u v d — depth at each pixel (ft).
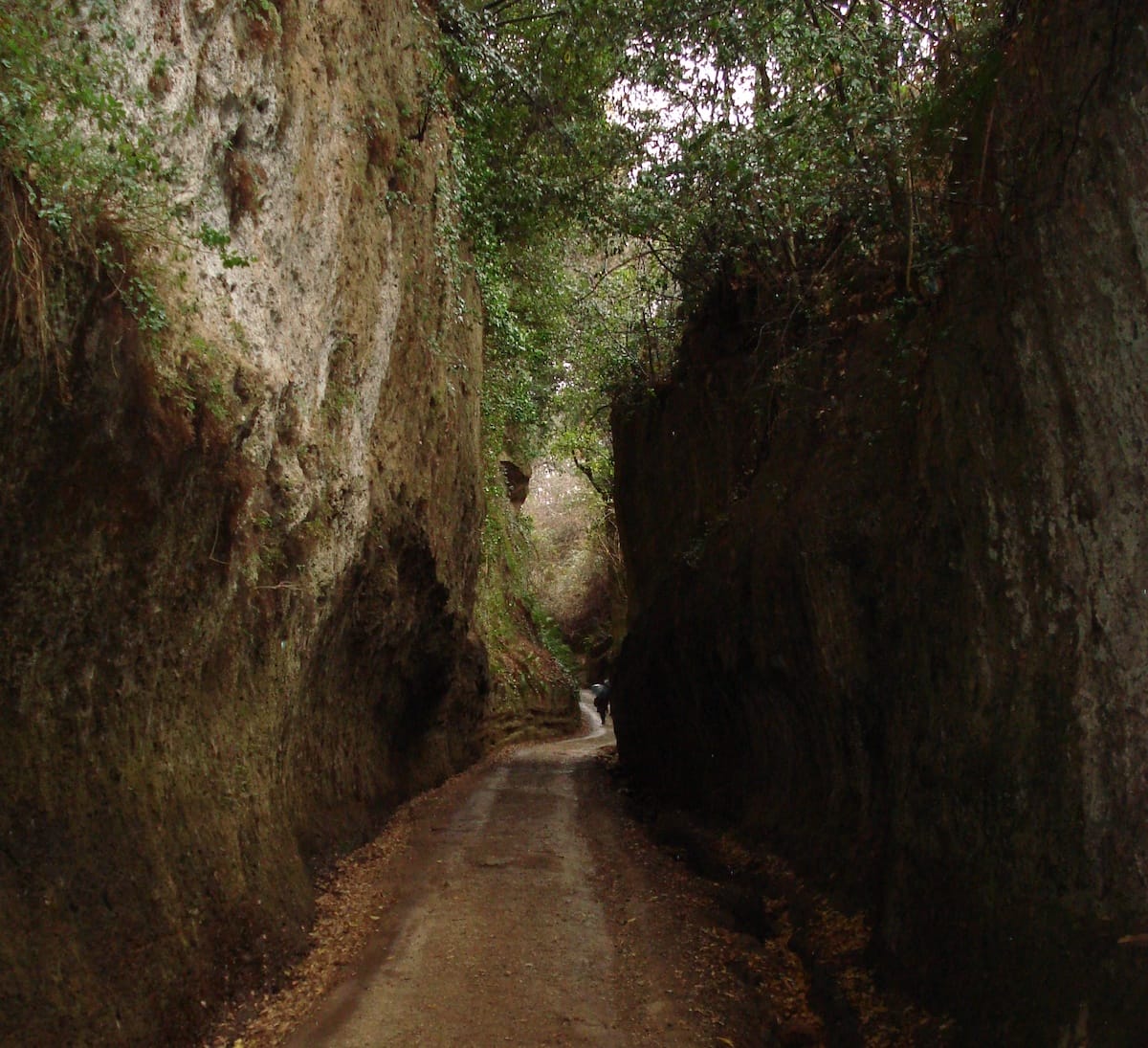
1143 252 13.75
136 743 17.78
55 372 13.34
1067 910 14.73
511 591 100.17
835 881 24.52
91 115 13.67
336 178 26.45
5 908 13.71
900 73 26.22
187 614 18.60
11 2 12.57
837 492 24.91
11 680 14.08
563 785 54.39
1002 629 17.15
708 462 43.60
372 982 21.85
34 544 13.84
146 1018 16.16
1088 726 14.88
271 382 20.02
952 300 19.85
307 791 31.50
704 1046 19.20
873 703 23.43
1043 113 16.20
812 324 32.09
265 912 22.02
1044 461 16.06
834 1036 19.62
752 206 34.06
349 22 28.71
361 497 30.73
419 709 51.11
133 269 14.66
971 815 17.70
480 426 59.16
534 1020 20.06
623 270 61.31
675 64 35.53
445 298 43.73
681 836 37.58
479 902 28.32
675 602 43.93
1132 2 13.97
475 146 46.03
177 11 17.65
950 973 17.47
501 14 47.32
